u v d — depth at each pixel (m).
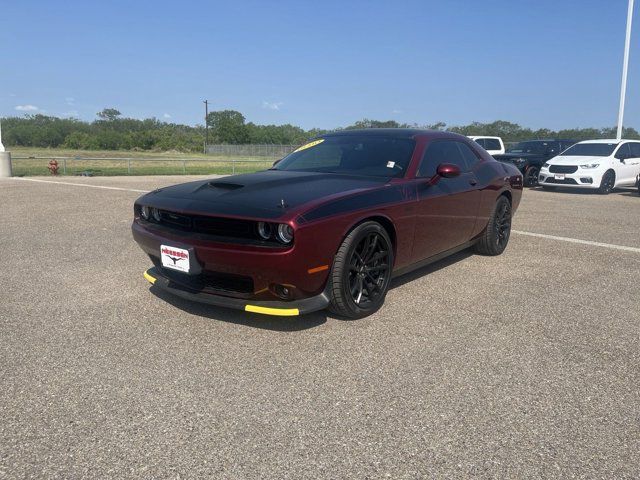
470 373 2.88
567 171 14.17
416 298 4.19
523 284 4.63
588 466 2.08
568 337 3.41
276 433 2.28
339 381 2.76
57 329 3.45
